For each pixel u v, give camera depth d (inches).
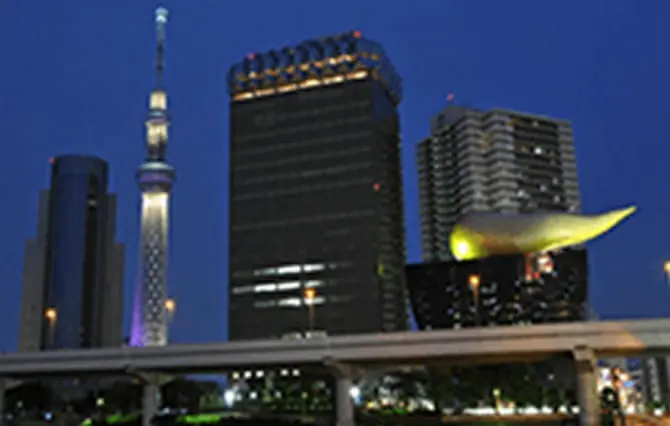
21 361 3548.2
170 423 3270.2
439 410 4114.2
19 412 4972.9
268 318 7800.2
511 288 5841.5
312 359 3129.9
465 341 2945.4
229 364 3245.6
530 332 2866.6
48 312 4717.0
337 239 7765.8
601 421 2972.4
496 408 4047.7
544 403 3934.5
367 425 3513.8
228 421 3166.8
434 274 6107.3
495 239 5846.5
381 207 7815.0
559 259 5969.5
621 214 5570.9
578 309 5880.9
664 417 3457.2
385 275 7667.3
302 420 3265.3
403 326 7805.1
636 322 2763.3
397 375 4441.4
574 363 2883.9
